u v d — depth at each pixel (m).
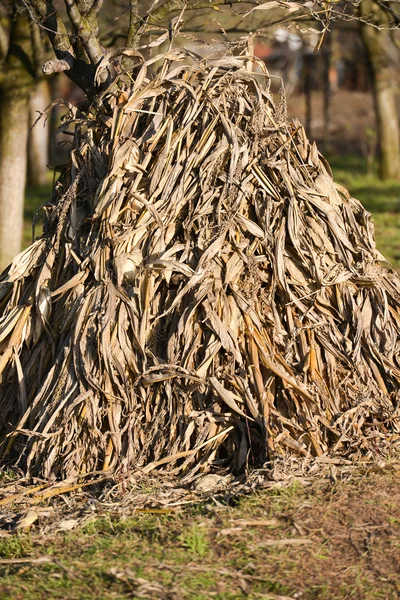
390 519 4.84
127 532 4.92
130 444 5.86
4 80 12.77
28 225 20.17
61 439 5.91
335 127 35.28
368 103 38.72
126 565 4.41
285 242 6.45
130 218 6.35
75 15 7.14
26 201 24.47
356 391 6.13
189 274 6.08
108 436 5.88
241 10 12.86
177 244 6.28
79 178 6.65
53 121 30.81
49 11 7.60
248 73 6.64
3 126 13.00
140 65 6.66
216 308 6.06
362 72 42.72
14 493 5.71
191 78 6.59
